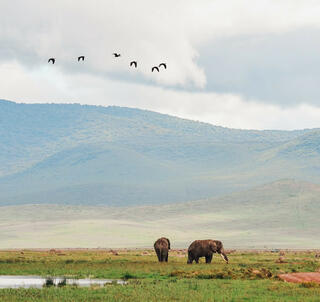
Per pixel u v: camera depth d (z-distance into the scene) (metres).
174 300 74.44
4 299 74.19
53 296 77.19
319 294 79.50
